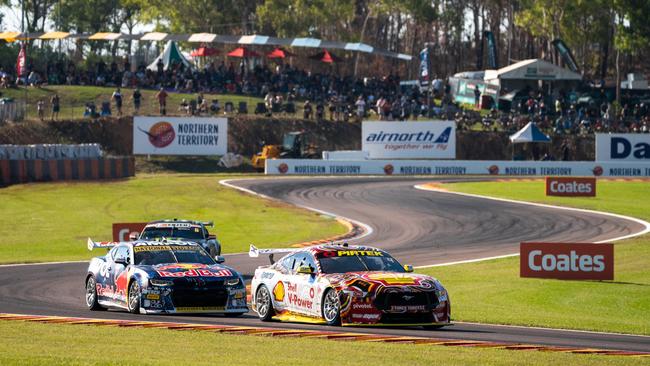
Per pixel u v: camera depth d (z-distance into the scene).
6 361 37.66
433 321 52.38
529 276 91.50
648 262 102.19
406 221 139.75
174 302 58.22
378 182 192.75
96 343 45.25
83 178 182.50
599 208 153.62
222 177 196.00
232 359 39.69
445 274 94.00
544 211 149.75
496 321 61.97
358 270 55.38
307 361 39.12
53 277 91.56
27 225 137.38
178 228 88.81
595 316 70.06
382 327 53.38
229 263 103.62
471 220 140.25
